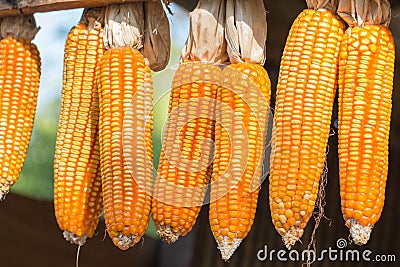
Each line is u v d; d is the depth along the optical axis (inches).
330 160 254.7
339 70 117.3
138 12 139.6
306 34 117.8
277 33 229.5
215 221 117.3
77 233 134.3
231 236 116.3
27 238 239.3
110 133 127.8
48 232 245.0
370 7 120.4
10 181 149.4
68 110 139.4
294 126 113.7
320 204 116.4
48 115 457.4
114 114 128.7
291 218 110.6
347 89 115.4
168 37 142.1
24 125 153.2
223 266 264.7
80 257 249.3
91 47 140.9
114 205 123.3
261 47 129.0
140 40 137.5
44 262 241.9
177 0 208.7
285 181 111.3
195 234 265.6
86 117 138.4
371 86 114.9
